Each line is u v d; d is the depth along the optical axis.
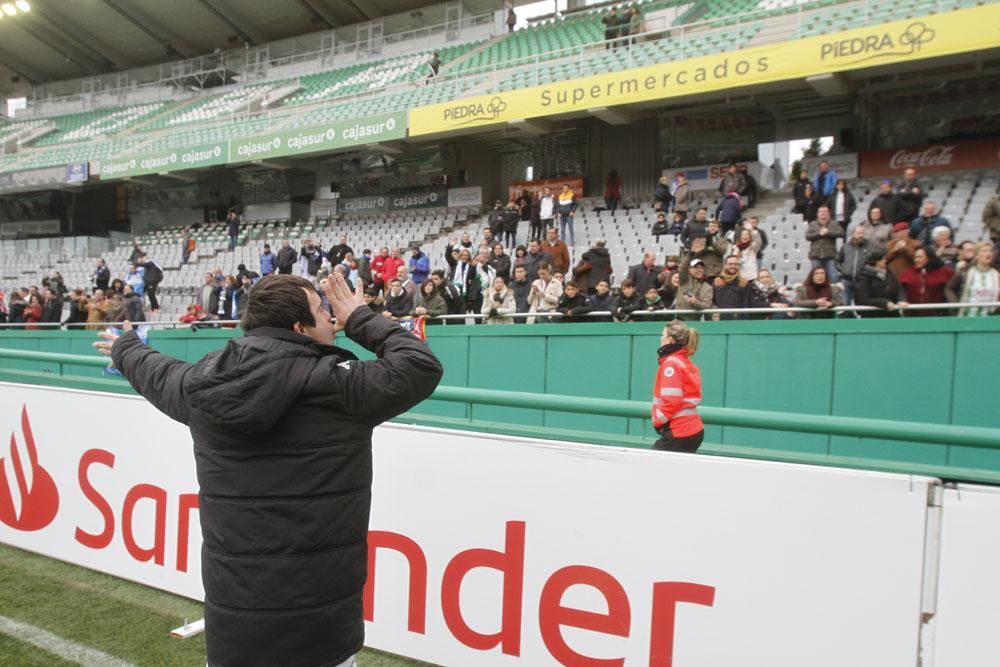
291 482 1.83
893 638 2.22
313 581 1.83
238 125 21.33
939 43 10.70
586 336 7.82
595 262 9.19
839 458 3.45
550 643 2.84
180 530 3.83
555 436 4.33
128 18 27.02
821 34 11.83
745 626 2.46
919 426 2.38
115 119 28.39
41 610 3.71
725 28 14.19
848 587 2.30
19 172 24.44
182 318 12.74
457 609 3.07
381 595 3.29
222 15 26.34
